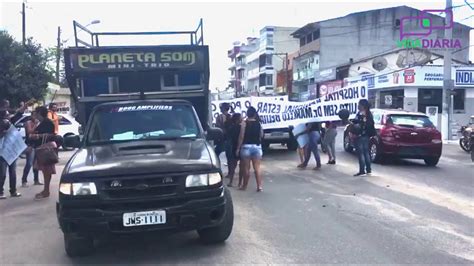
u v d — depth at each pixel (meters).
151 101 7.07
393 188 10.21
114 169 5.17
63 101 38.12
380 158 14.61
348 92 13.72
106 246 6.14
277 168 13.52
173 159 5.43
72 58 8.33
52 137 9.70
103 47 8.38
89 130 6.68
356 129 11.97
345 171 12.80
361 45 55.19
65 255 5.89
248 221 7.36
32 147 11.06
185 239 6.38
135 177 5.14
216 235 5.97
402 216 7.65
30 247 6.26
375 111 15.54
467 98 34.91
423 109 35.03
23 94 29.98
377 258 5.60
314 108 13.96
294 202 8.78
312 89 52.84
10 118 10.54
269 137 17.52
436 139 14.12
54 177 12.69
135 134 6.55
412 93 34.66
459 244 6.14
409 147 14.03
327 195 9.43
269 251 5.86
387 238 6.41
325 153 17.09
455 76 34.28
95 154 5.81
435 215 7.72
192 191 5.25
